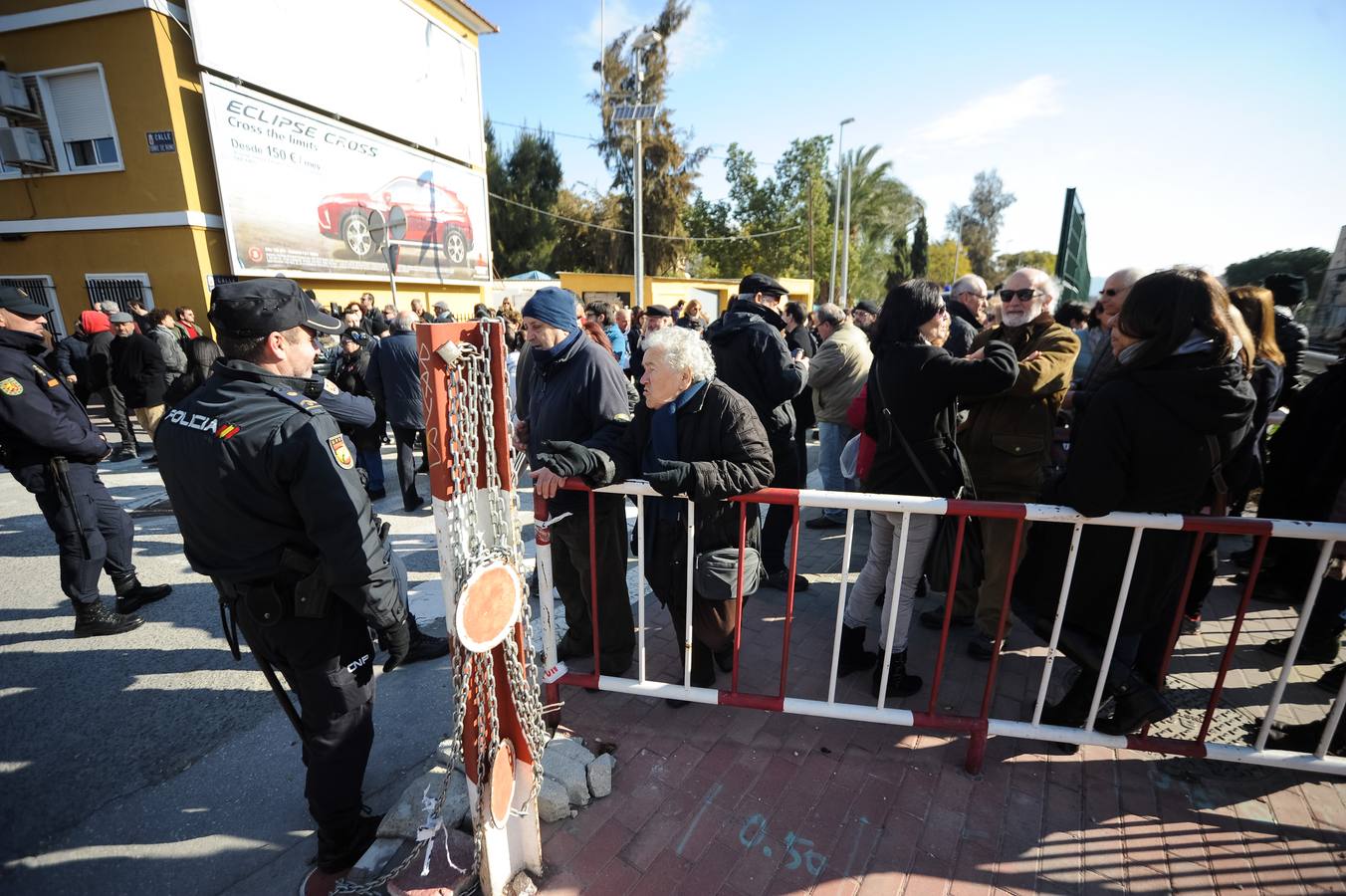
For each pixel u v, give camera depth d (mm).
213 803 2287
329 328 1895
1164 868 1974
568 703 2740
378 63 12578
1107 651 2186
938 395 2461
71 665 3158
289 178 10766
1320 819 2160
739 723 2617
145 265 9766
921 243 41750
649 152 30500
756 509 2512
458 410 1495
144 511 5516
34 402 3076
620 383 2840
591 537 2400
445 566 1580
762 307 3967
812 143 34094
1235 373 1903
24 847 2098
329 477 1660
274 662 1868
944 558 2494
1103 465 1988
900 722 2342
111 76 9070
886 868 1958
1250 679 2930
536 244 34219
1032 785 2295
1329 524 1975
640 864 1960
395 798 2295
